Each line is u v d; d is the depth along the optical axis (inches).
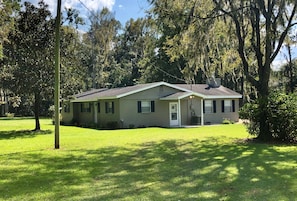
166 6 465.1
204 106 938.1
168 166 297.1
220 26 488.1
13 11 498.6
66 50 682.8
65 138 562.6
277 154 350.6
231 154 355.6
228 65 526.0
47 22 649.0
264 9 440.1
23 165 312.3
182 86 982.4
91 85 1753.2
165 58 1333.7
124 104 818.8
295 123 439.2
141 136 577.9
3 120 1267.2
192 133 620.1
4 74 654.5
